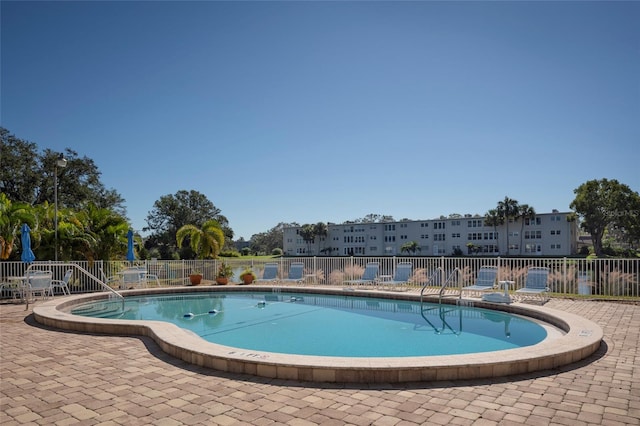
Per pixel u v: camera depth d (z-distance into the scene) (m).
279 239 89.75
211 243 22.06
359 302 13.38
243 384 4.79
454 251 56.72
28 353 6.40
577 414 3.80
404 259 15.78
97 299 13.89
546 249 52.81
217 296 15.28
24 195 31.81
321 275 17.39
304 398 4.30
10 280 14.59
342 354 7.14
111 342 7.19
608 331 7.58
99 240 17.48
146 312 11.96
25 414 3.88
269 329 9.33
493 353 5.39
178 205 52.62
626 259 11.80
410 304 12.60
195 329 9.39
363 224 62.84
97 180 35.72
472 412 3.87
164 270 18.80
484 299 11.30
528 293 11.44
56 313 9.28
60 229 16.44
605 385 4.65
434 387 4.62
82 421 3.71
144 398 4.32
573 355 5.58
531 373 5.13
